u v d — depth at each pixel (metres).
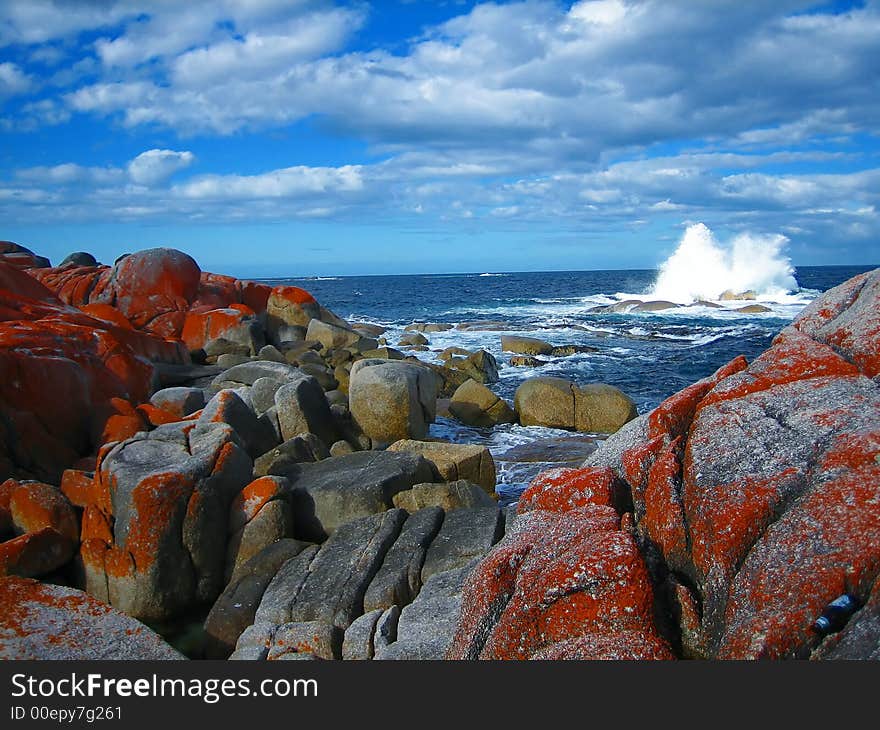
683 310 44.91
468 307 54.00
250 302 22.55
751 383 5.04
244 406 10.24
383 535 7.03
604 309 46.72
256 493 7.75
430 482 9.16
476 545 6.73
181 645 7.21
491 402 15.91
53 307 14.79
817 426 4.32
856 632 3.26
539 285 96.69
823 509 3.72
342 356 20.31
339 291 91.50
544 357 26.02
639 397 20.02
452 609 5.56
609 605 3.86
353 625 5.81
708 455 4.50
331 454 10.74
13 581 5.88
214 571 7.48
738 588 3.73
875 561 3.40
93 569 7.24
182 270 20.61
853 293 5.68
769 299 49.88
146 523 7.10
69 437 10.44
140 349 15.99
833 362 4.96
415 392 13.32
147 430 10.64
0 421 9.58
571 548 4.16
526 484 11.59
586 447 13.70
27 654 5.20
